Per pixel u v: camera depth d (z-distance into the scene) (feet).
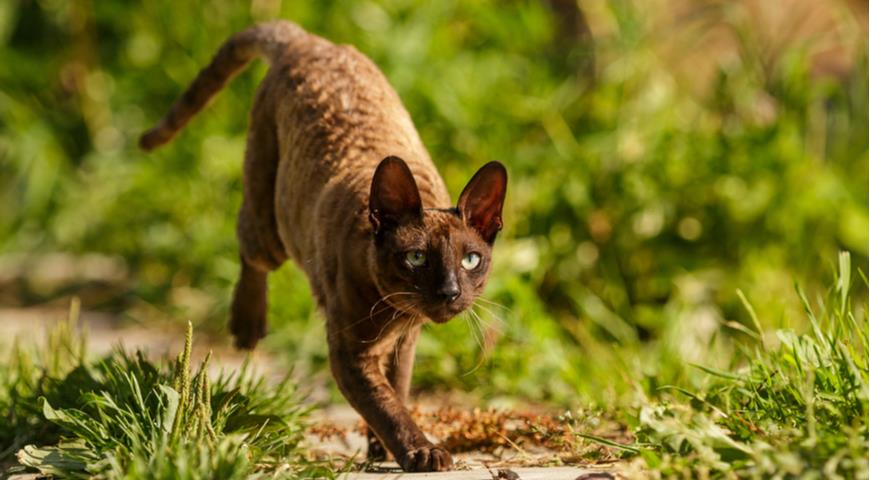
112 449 20.74
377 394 22.47
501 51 43.88
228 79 29.76
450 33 44.09
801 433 18.95
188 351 20.54
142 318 40.70
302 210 24.85
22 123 48.11
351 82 25.66
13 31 50.42
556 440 23.57
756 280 38.42
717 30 48.78
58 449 21.25
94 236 46.93
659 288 39.06
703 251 39.75
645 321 37.35
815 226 39.93
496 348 31.91
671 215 39.73
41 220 48.26
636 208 39.34
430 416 26.78
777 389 21.30
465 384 31.94
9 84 49.37
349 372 22.58
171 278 42.19
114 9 47.44
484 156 39.75
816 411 20.01
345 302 22.50
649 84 42.01
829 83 42.29
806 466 17.98
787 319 28.02
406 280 21.61
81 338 29.17
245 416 22.67
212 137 42.29
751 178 40.06
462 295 21.68
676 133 40.70
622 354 31.35
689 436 19.24
